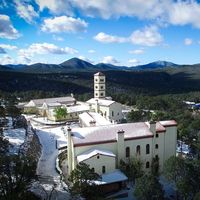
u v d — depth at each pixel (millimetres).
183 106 190750
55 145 90062
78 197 50000
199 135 98188
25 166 42781
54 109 137250
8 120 104438
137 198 49781
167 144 73250
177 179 55625
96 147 63406
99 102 132875
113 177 59344
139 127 71125
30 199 44594
